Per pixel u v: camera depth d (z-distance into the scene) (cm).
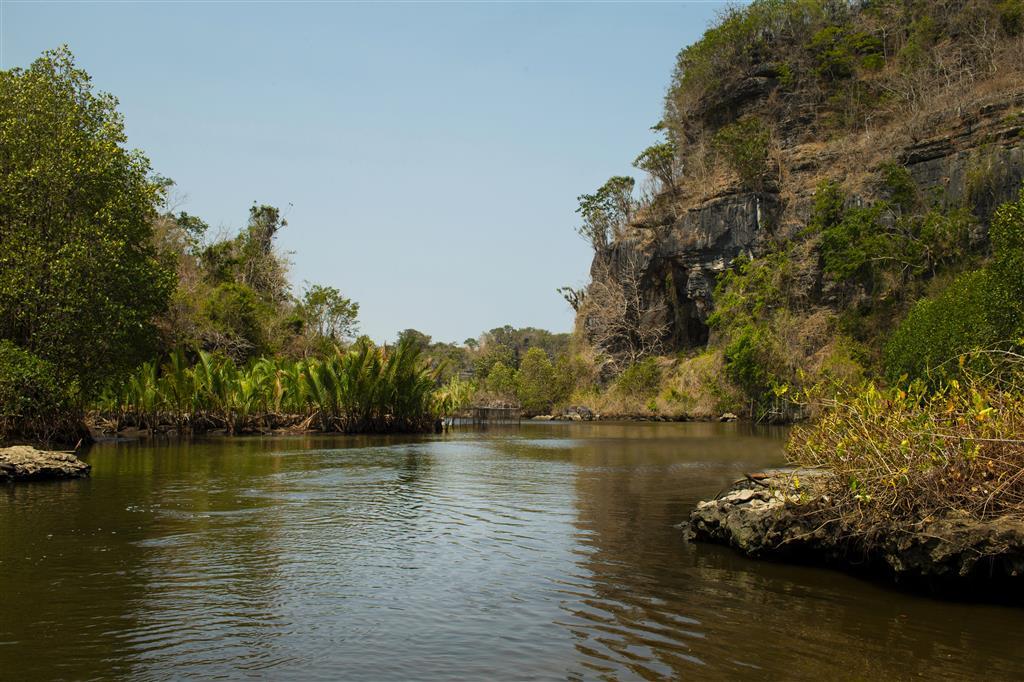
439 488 1697
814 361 5453
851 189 6156
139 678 549
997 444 803
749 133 7188
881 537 848
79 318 2661
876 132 6538
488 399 9650
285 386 4416
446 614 718
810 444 992
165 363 4625
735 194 7231
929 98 6175
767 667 579
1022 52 5800
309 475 1961
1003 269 2397
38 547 1017
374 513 1335
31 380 2500
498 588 814
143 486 1692
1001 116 5412
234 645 625
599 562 944
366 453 2783
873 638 648
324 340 6188
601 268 8969
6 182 2572
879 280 5522
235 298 5562
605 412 7662
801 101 7606
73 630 662
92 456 2539
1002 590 768
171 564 922
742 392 6178
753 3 8162
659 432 4625
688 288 7569
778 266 6256
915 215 5500
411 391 4616
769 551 955
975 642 638
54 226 2703
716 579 857
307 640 640
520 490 1661
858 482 870
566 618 707
